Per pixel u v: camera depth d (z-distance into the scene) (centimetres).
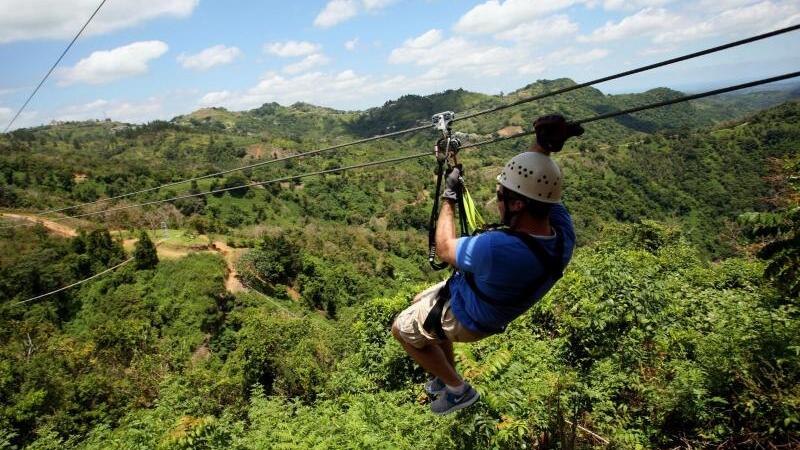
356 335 1247
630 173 11325
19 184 8625
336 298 6725
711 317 761
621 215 9850
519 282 237
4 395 2727
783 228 602
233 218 10225
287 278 6925
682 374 579
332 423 753
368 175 15438
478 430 497
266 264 6612
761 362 546
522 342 793
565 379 600
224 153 17462
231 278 6294
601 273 863
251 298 5941
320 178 14450
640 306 761
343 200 13388
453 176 289
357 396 871
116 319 5103
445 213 279
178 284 5681
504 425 493
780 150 10619
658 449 544
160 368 3334
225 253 6875
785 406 479
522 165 232
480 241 242
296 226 10625
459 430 502
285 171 15075
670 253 1661
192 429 848
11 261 5369
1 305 4841
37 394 2477
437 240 270
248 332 3450
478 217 288
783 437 488
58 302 5372
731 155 11362
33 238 6019
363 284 7231
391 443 596
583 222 9162
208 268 6044
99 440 1150
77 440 1917
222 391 2281
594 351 768
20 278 5269
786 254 598
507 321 255
